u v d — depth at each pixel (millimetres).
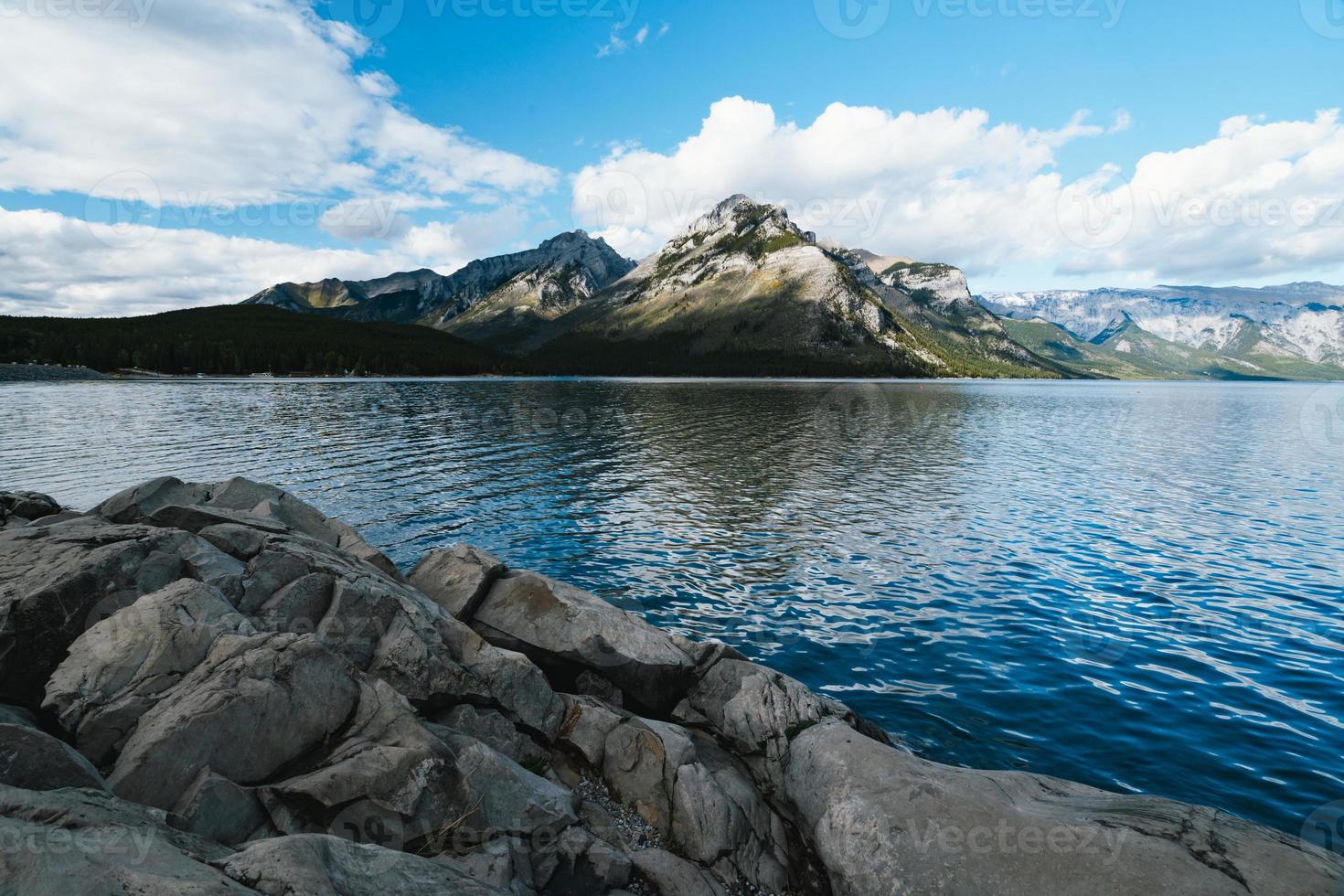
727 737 10945
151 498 12992
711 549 23984
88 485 30969
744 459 46062
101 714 6996
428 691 9484
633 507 30578
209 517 12000
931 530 26953
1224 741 11969
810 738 9898
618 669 11688
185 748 6527
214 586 9312
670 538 25453
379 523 26750
